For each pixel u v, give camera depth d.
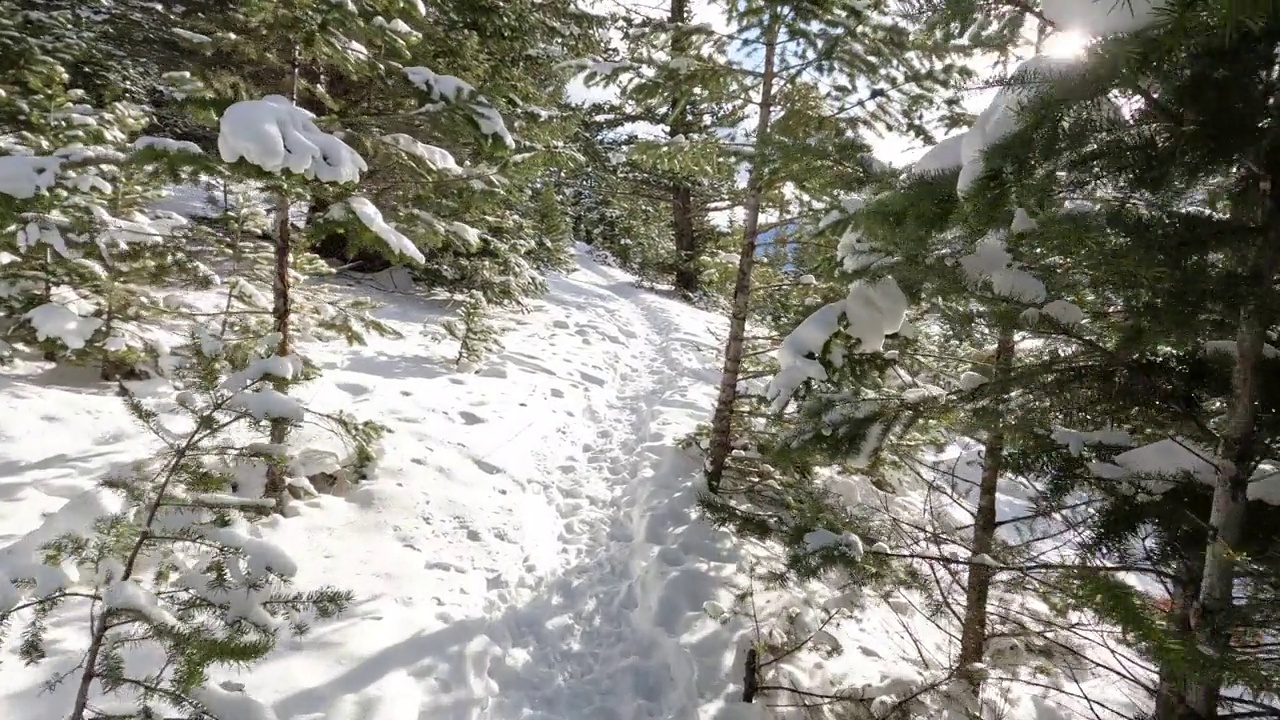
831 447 3.45
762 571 5.43
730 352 6.31
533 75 11.04
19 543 2.53
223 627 2.49
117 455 4.86
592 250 23.05
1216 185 2.37
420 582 4.67
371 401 7.07
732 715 4.05
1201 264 2.14
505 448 7.07
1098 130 2.08
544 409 8.47
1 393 5.11
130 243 5.48
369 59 4.51
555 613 4.96
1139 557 2.69
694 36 5.47
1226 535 2.31
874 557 3.57
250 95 4.57
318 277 10.83
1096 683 4.94
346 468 5.61
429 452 6.35
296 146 3.77
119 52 9.05
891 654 5.11
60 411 5.11
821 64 5.04
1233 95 1.89
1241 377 2.25
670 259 17.59
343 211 4.15
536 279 12.02
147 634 2.31
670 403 9.52
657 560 5.40
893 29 4.63
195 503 2.62
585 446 8.08
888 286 3.83
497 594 4.92
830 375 4.29
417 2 4.40
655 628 4.75
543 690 4.24
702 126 7.00
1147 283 2.27
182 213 10.02
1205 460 2.46
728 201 6.20
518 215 13.06
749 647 4.51
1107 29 1.88
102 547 2.41
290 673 3.60
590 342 12.28
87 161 4.63
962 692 4.04
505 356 9.98
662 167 6.12
